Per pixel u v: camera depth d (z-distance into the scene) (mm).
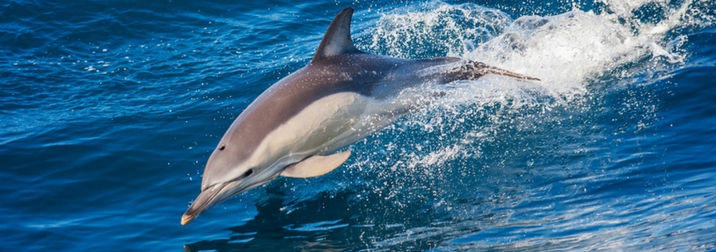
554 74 14859
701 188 10359
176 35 18922
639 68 14656
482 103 14000
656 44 15523
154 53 18031
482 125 13445
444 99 12906
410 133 13461
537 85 14453
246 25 19438
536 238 9766
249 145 11000
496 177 11891
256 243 10531
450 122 13656
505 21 18266
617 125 12836
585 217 10219
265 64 17141
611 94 13867
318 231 10789
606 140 12414
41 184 12617
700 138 11891
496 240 9891
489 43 16547
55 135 14266
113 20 19344
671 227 9273
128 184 12617
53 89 16391
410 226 10664
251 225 11102
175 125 14555
